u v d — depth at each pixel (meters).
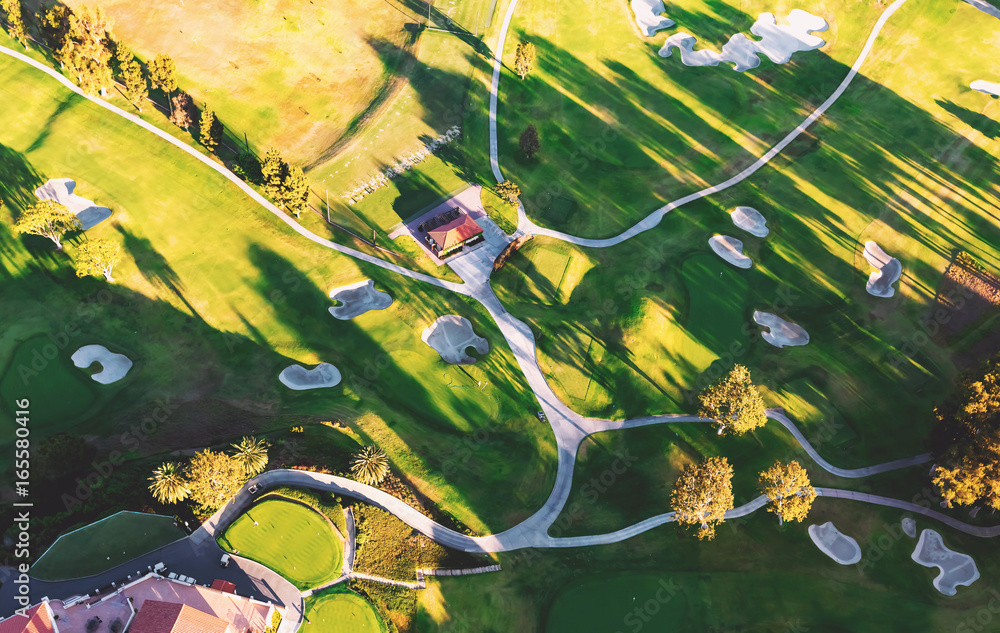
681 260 88.75
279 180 88.94
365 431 72.94
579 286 88.25
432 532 66.06
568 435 74.44
